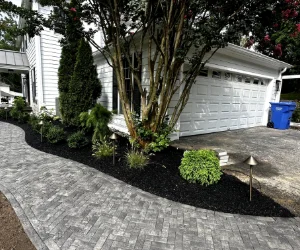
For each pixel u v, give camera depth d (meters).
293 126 8.94
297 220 2.46
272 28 4.21
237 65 7.28
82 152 4.73
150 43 4.21
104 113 5.09
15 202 2.71
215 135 6.89
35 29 5.32
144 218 2.44
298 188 3.24
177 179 3.35
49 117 8.35
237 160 4.49
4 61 11.80
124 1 4.18
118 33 4.31
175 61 4.15
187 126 6.47
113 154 3.97
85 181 3.37
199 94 6.57
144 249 1.96
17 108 9.84
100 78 8.77
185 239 2.11
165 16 3.94
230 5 3.76
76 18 4.88
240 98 8.12
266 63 8.31
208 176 3.14
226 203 2.77
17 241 2.04
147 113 4.45
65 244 1.99
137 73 4.64
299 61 11.73
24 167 3.93
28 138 6.18
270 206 2.71
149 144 4.49
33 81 11.25
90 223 2.31
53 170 3.80
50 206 2.63
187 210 2.62
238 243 2.07
